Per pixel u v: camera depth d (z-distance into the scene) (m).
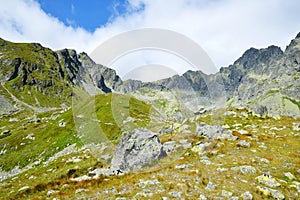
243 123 35.31
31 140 78.88
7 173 59.53
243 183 15.41
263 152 22.02
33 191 18.08
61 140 67.81
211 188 14.83
